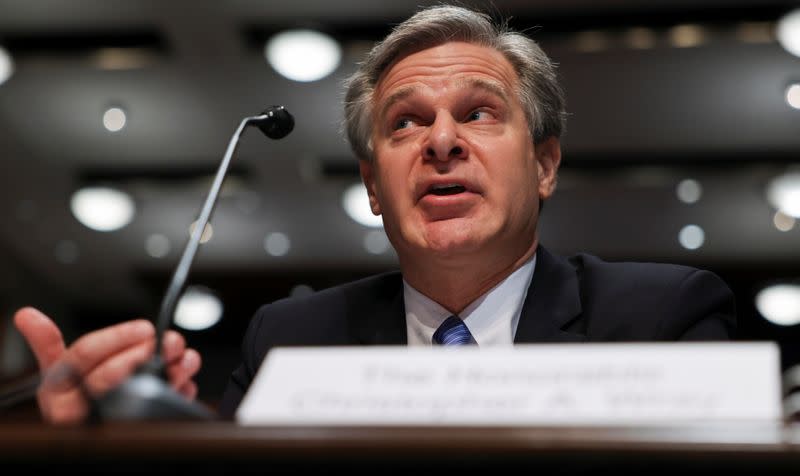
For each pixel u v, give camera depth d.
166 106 6.65
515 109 1.62
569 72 5.99
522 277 1.60
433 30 1.63
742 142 6.92
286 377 0.90
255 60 5.97
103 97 6.61
